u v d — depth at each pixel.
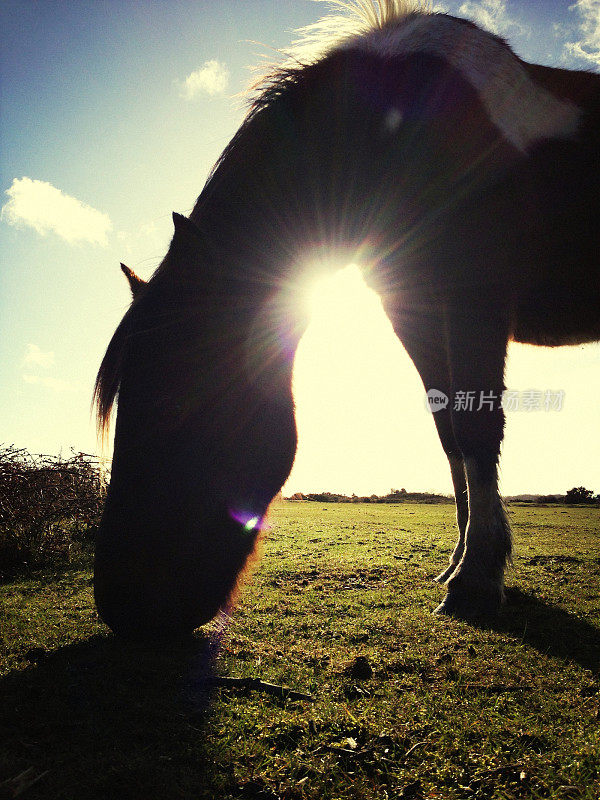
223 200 2.55
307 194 2.74
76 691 1.85
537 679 2.03
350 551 5.34
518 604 3.28
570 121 2.93
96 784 1.30
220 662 2.17
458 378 3.02
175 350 2.21
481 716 1.69
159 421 2.15
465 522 3.84
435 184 2.93
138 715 1.68
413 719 1.68
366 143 2.90
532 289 3.15
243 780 1.34
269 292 2.50
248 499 2.31
